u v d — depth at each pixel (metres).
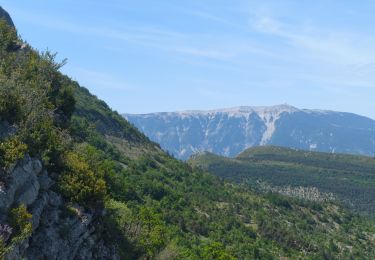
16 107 32.78
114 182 60.31
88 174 35.72
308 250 165.12
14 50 49.34
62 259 30.61
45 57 47.03
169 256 56.19
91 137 122.88
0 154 28.75
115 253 37.91
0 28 49.97
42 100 38.06
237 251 126.75
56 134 37.88
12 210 26.95
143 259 46.38
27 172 29.55
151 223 59.00
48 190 32.19
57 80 47.00
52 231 30.55
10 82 34.38
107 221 39.81
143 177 140.12
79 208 33.69
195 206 151.38
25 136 31.72
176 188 157.75
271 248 148.88
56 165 34.66
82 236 32.81
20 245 26.58
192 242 107.88
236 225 154.12
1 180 27.48
